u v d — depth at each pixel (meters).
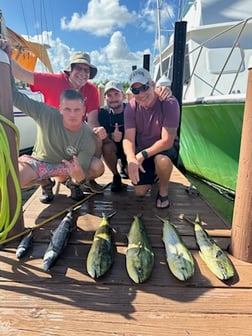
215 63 4.85
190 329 1.20
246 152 1.57
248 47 4.84
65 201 2.63
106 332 1.18
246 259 1.64
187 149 5.56
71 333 1.18
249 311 1.30
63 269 1.59
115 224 2.16
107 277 1.53
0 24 1.68
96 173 2.58
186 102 4.59
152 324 1.23
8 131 1.72
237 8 5.16
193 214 2.36
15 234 1.87
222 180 4.62
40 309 1.30
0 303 1.34
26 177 2.26
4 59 1.65
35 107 2.24
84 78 3.00
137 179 2.33
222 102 3.62
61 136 2.28
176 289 1.44
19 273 1.56
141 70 2.36
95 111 3.14
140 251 1.66
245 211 1.61
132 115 2.53
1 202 1.70
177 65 4.43
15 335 1.17
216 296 1.39
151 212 2.40
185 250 1.69
